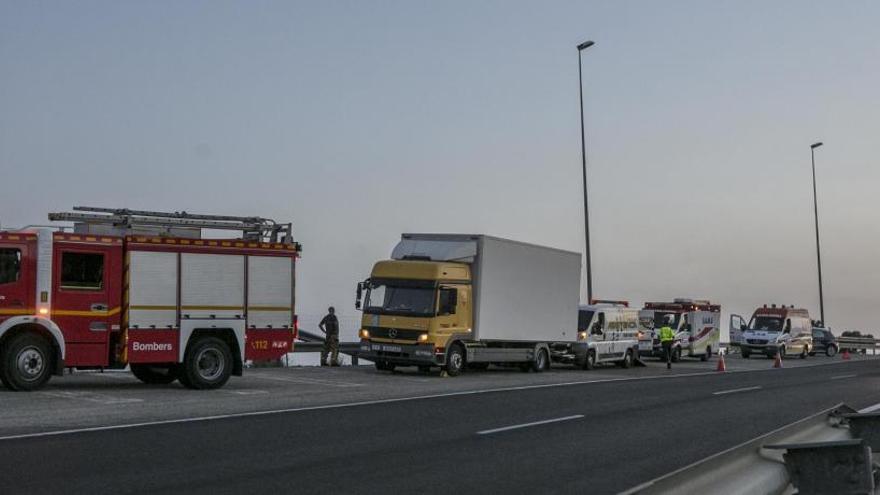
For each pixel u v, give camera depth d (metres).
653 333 44.62
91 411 14.73
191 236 19.94
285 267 20.98
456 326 26.75
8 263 17.38
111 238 18.56
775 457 9.49
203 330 19.81
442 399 18.64
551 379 26.64
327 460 10.70
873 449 10.98
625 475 10.26
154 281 18.97
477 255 27.48
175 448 11.12
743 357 55.16
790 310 55.47
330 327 29.30
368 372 27.14
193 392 18.78
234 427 13.24
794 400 21.03
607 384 24.83
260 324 20.50
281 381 22.47
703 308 47.38
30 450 10.67
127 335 18.52
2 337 17.45
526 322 29.61
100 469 9.60
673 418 16.39
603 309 35.22
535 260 30.09
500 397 19.52
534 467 10.66
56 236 17.86
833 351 63.38
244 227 20.80
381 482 9.46
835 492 8.13
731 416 16.98
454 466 10.56
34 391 17.69
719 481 7.95
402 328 26.25
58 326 17.81
